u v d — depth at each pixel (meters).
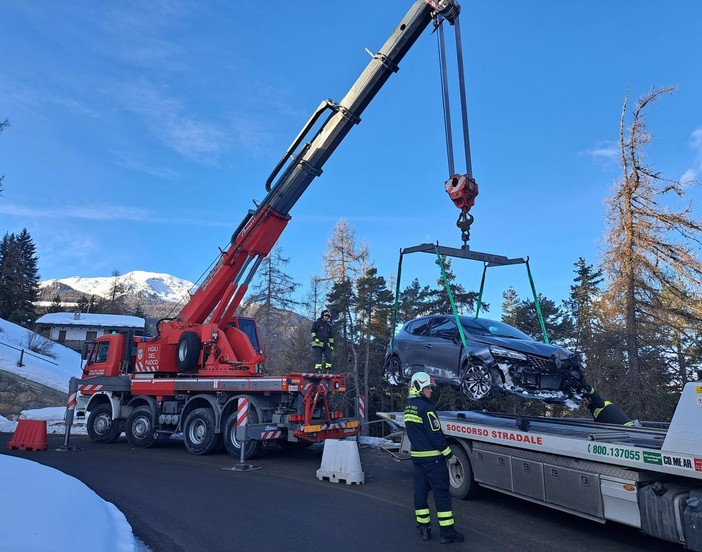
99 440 13.55
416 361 9.09
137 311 76.00
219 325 11.77
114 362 13.43
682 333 17.67
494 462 6.66
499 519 6.26
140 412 12.55
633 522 4.89
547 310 33.78
